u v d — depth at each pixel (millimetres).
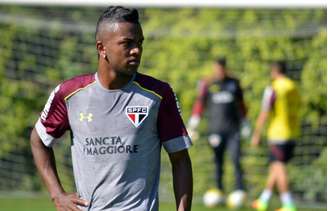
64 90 14391
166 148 14555
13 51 42844
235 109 37406
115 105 14164
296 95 36094
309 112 41531
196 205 38281
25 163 42781
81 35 43531
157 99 14250
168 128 14391
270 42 41875
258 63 42000
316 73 41344
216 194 37094
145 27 43125
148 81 14328
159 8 43531
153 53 43156
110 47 13930
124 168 14164
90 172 14258
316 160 41531
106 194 14180
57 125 14656
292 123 35875
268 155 41594
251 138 41688
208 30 42625
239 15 42781
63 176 41844
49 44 43344
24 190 42844
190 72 42562
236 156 37188
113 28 13891
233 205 36500
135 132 14164
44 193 42469
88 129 14234
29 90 42688
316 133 41594
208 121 40844
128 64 13875
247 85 41938
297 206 39344
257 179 41531
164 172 41250
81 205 14312
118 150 14164
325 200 41531
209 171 41531
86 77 14422
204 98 37562
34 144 15000
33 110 42750
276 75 36031
